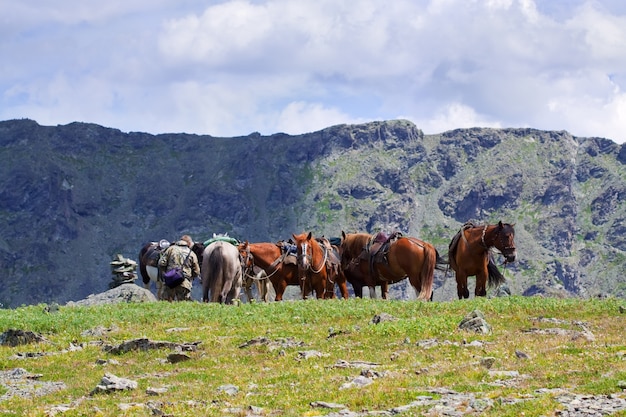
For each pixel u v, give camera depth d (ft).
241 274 128.88
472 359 69.00
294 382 64.80
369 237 132.36
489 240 117.29
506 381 59.98
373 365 69.67
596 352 68.74
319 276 134.31
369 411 54.19
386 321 87.97
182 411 56.39
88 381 70.08
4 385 70.13
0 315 110.01
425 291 119.03
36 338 90.53
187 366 74.95
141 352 81.61
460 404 53.52
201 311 106.52
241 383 65.87
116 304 121.70
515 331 83.05
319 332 87.45
